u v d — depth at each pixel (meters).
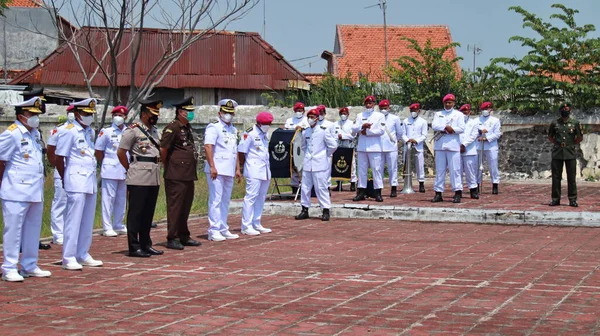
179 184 12.17
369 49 44.34
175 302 8.30
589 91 23.33
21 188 9.45
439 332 7.05
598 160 23.28
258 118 13.86
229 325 7.33
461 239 13.01
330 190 20.64
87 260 10.62
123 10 19.47
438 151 17.31
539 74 24.28
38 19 37.81
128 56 30.62
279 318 7.59
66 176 10.29
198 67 31.61
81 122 10.41
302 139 16.02
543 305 8.09
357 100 26.88
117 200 14.02
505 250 11.77
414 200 17.98
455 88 25.56
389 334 6.99
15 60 37.91
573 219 14.48
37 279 9.62
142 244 11.55
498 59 24.83
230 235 13.36
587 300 8.30
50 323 7.41
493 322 7.40
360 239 13.12
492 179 19.67
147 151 11.41
